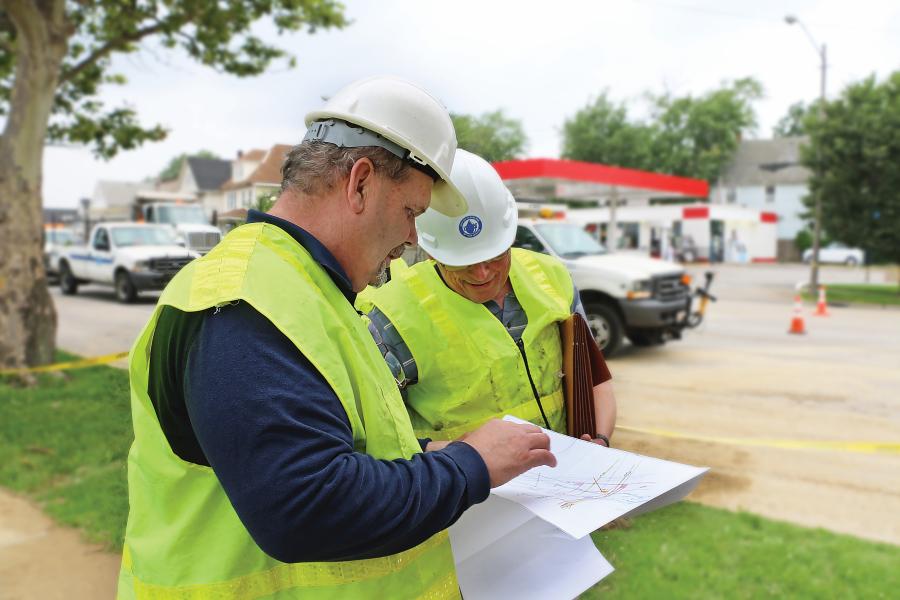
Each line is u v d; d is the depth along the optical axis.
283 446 0.95
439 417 1.87
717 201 49.00
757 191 47.97
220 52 9.49
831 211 19.22
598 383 2.08
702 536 3.39
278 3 9.09
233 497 0.97
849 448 3.54
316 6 9.22
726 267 33.12
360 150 1.14
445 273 1.91
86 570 3.35
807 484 4.25
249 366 0.97
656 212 31.98
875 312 15.12
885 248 18.67
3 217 7.29
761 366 8.17
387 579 1.19
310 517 0.94
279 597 1.16
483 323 1.89
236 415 0.95
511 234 1.90
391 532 1.02
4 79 9.91
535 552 1.50
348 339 1.12
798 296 11.59
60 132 9.91
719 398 6.51
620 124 42.88
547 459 1.27
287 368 0.99
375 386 1.16
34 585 3.22
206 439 0.98
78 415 5.86
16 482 4.45
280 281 1.06
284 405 0.97
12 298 7.37
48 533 3.74
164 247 15.49
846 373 7.77
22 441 5.21
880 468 4.56
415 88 1.22
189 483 1.11
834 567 3.12
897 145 17.75
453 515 1.11
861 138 18.38
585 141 42.81
